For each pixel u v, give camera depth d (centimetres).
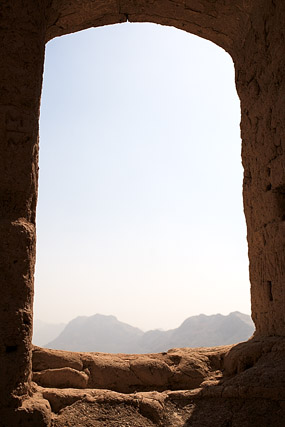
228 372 414
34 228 338
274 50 433
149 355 460
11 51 335
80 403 334
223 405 337
